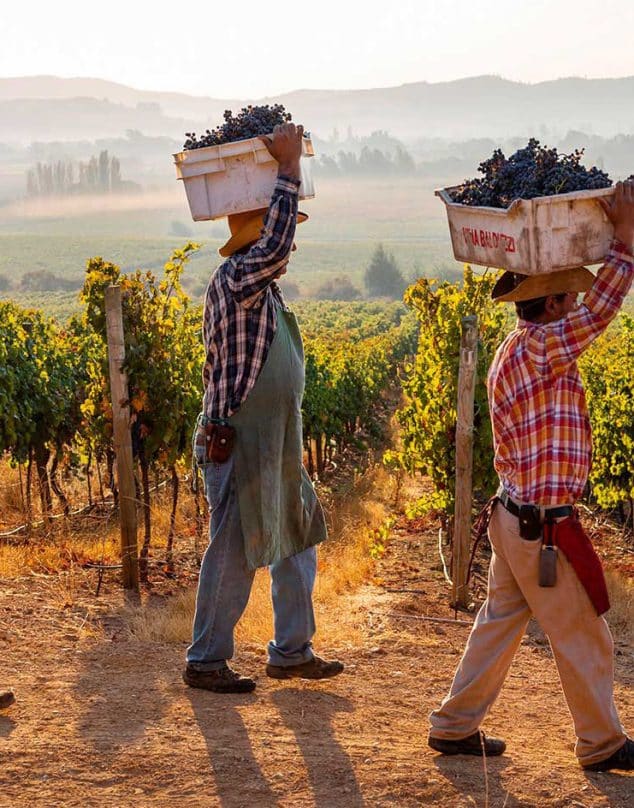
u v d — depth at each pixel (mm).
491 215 4973
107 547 11750
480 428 13266
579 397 5176
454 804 4941
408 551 14711
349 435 31219
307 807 4859
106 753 5414
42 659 7344
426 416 13617
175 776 5164
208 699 6512
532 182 4883
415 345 63562
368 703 6789
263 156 6043
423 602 11008
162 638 8109
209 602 6602
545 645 9359
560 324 5039
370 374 36781
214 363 6371
